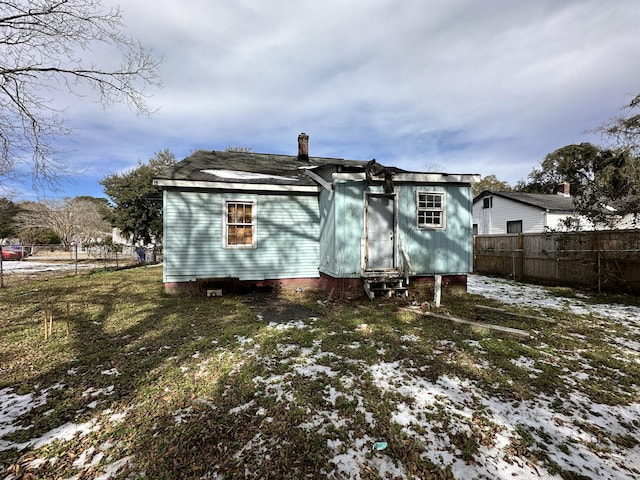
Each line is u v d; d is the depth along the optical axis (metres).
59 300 7.75
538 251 11.61
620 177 11.75
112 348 4.50
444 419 2.78
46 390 3.35
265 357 4.14
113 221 22.95
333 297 8.12
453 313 6.42
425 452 2.39
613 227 11.53
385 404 2.99
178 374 3.65
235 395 3.17
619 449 2.45
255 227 9.20
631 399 3.18
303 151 13.10
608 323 5.85
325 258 8.95
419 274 8.58
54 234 33.06
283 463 2.26
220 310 6.73
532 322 5.83
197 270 8.73
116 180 23.00
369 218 8.28
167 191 8.47
